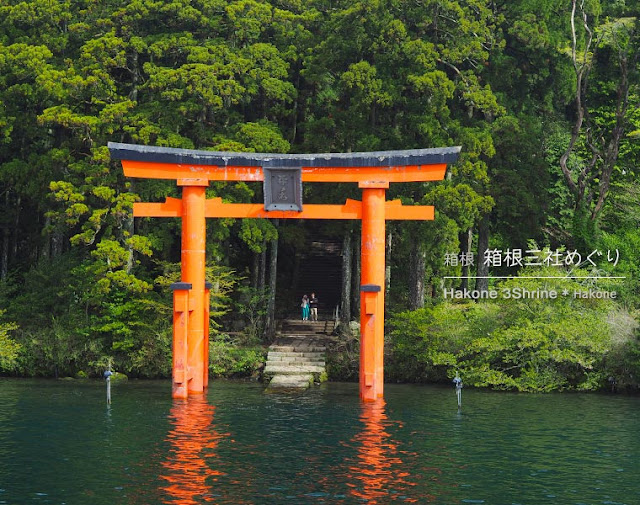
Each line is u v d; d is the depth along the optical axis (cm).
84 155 5225
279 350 4853
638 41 5862
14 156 5706
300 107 5634
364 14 4922
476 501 2281
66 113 4825
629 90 5978
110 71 5191
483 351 4369
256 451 2800
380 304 3772
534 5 5259
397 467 2614
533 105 5634
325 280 6291
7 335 4741
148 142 4794
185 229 3806
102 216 4762
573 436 3111
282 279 6372
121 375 4684
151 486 2373
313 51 5269
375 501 2261
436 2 4894
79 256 5309
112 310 4725
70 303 4919
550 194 5797
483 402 3884
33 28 5438
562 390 4294
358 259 5766
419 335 4484
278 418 3400
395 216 3797
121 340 4766
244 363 4766
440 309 4506
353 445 2908
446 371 4544
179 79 4844
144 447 2848
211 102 4812
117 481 2423
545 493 2364
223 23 5209
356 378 4716
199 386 3919
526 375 4234
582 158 6022
